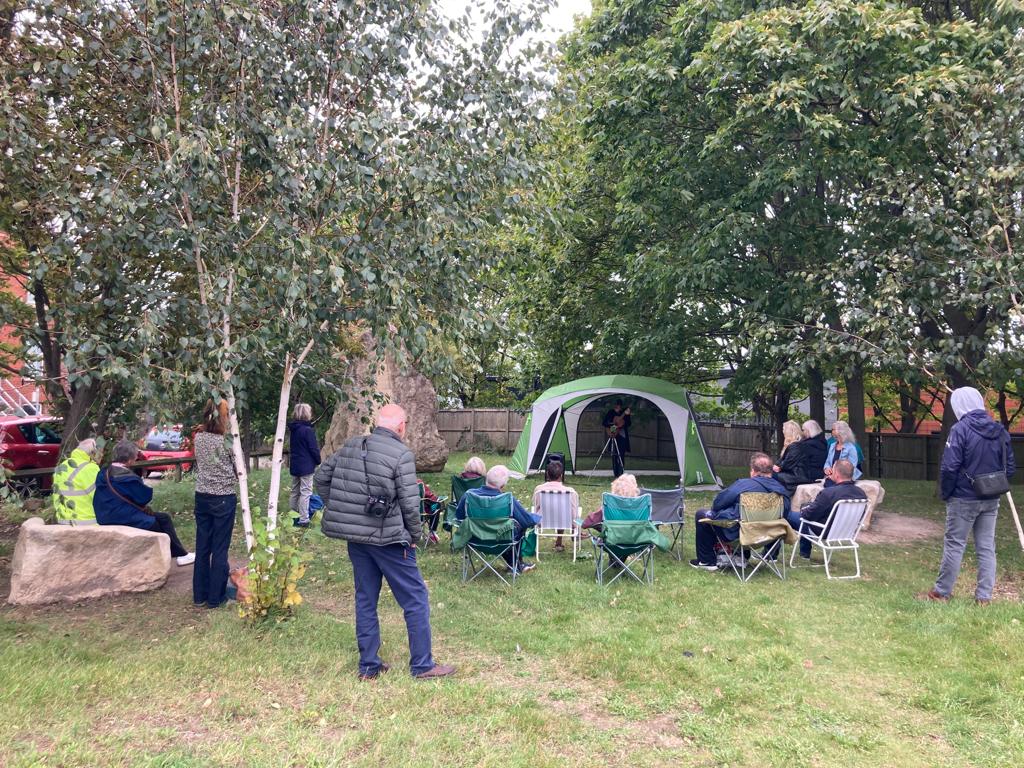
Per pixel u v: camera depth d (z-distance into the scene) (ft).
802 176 34.32
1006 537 33.17
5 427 41.88
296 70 20.12
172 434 44.29
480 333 22.21
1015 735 13.32
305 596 22.09
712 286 40.50
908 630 19.19
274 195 19.35
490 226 23.03
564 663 16.80
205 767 11.44
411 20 19.79
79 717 12.97
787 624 19.69
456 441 77.92
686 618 20.12
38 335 21.12
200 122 19.13
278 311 19.15
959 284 30.94
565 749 12.74
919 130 30.45
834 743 13.14
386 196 19.08
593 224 49.19
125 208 17.43
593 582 24.09
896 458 58.70
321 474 15.60
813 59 32.17
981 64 30.94
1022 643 17.67
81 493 21.71
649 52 40.34
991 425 21.04
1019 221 26.61
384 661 16.52
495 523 22.85
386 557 15.43
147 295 18.30
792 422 32.96
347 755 12.12
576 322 53.42
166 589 21.99
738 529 25.14
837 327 39.34
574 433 58.90
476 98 20.66
